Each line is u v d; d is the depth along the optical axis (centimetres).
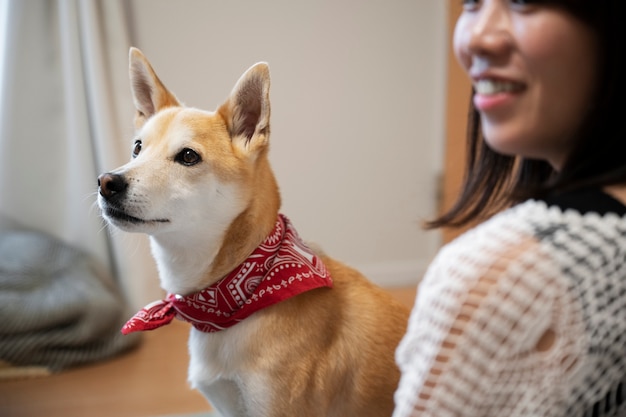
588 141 62
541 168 84
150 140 141
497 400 60
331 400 131
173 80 320
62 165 315
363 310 136
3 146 308
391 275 364
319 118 341
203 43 320
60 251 299
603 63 59
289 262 125
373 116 347
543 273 57
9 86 302
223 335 126
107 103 297
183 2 314
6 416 223
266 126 138
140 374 255
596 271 57
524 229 60
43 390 243
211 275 127
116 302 285
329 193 351
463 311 60
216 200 128
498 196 88
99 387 245
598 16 57
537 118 63
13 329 257
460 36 67
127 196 128
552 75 60
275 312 124
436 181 358
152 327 130
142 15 312
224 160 133
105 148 298
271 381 123
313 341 126
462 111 325
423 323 64
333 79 338
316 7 328
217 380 128
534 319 57
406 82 347
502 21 62
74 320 268
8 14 296
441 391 61
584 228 59
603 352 58
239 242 126
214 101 326
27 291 270
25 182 313
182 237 127
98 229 309
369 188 354
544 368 58
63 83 306
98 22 293
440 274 64
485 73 64
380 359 133
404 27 341
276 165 341
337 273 141
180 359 269
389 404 134
